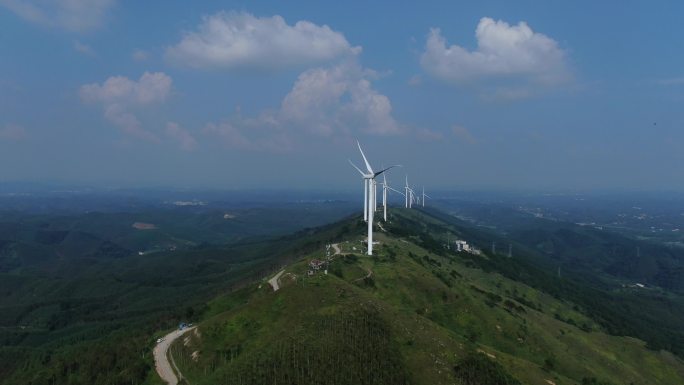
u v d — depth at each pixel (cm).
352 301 14850
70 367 17025
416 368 12562
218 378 12381
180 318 19338
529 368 14900
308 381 11394
